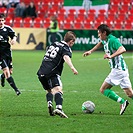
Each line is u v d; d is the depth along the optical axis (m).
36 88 41.62
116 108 31.28
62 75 52.75
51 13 99.25
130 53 84.94
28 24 95.94
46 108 30.92
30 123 25.33
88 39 88.88
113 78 28.69
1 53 36.38
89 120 26.36
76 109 30.70
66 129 23.72
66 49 26.78
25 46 91.31
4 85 40.31
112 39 27.84
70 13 97.88
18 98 35.53
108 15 96.12
